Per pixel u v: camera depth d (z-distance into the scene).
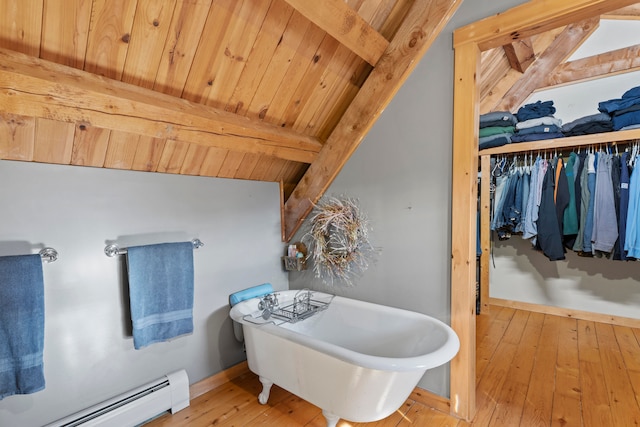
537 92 3.51
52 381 1.47
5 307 1.26
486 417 1.75
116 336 1.69
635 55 2.95
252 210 2.42
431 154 1.87
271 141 2.04
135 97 1.39
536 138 2.89
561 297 3.42
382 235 2.12
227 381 2.21
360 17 1.67
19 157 1.38
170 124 1.54
